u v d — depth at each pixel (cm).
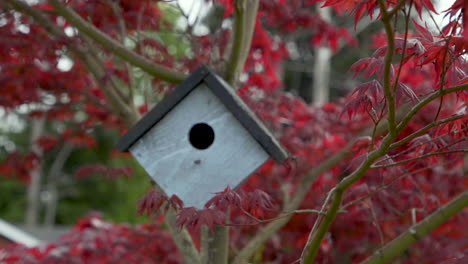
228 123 291
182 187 294
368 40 1359
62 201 1953
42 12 354
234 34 334
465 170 413
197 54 380
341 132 433
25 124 1991
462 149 246
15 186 1934
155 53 414
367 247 397
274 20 444
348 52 1481
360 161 261
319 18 451
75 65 422
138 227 449
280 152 284
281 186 413
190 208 247
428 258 378
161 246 435
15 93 412
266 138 283
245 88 400
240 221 405
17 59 406
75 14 346
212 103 293
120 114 388
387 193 331
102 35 345
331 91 1455
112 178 416
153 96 462
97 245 425
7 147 1983
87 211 1923
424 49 215
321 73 1291
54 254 407
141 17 392
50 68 417
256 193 262
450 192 403
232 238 410
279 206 416
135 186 1559
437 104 343
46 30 382
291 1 452
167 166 297
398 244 298
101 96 459
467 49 204
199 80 289
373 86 224
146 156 300
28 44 370
